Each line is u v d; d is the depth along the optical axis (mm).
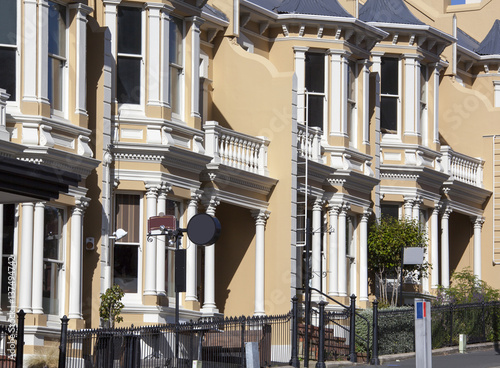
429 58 43719
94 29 30125
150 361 26141
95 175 29688
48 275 27953
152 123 30812
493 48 50688
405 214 42250
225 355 28125
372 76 40875
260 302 35156
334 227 37906
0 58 27438
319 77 38469
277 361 30734
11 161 19656
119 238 29703
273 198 35656
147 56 31078
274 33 38969
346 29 38406
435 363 32281
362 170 39281
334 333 34000
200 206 33281
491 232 48250
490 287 43344
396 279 40656
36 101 27484
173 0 31578
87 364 25562
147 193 30781
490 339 39906
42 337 27281
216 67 37031
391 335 34719
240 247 35625
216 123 33094
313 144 37000
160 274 30875
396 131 42500
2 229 26969
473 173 47625
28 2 27609
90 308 29281
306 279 32219
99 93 29906
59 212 28375
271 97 36031
